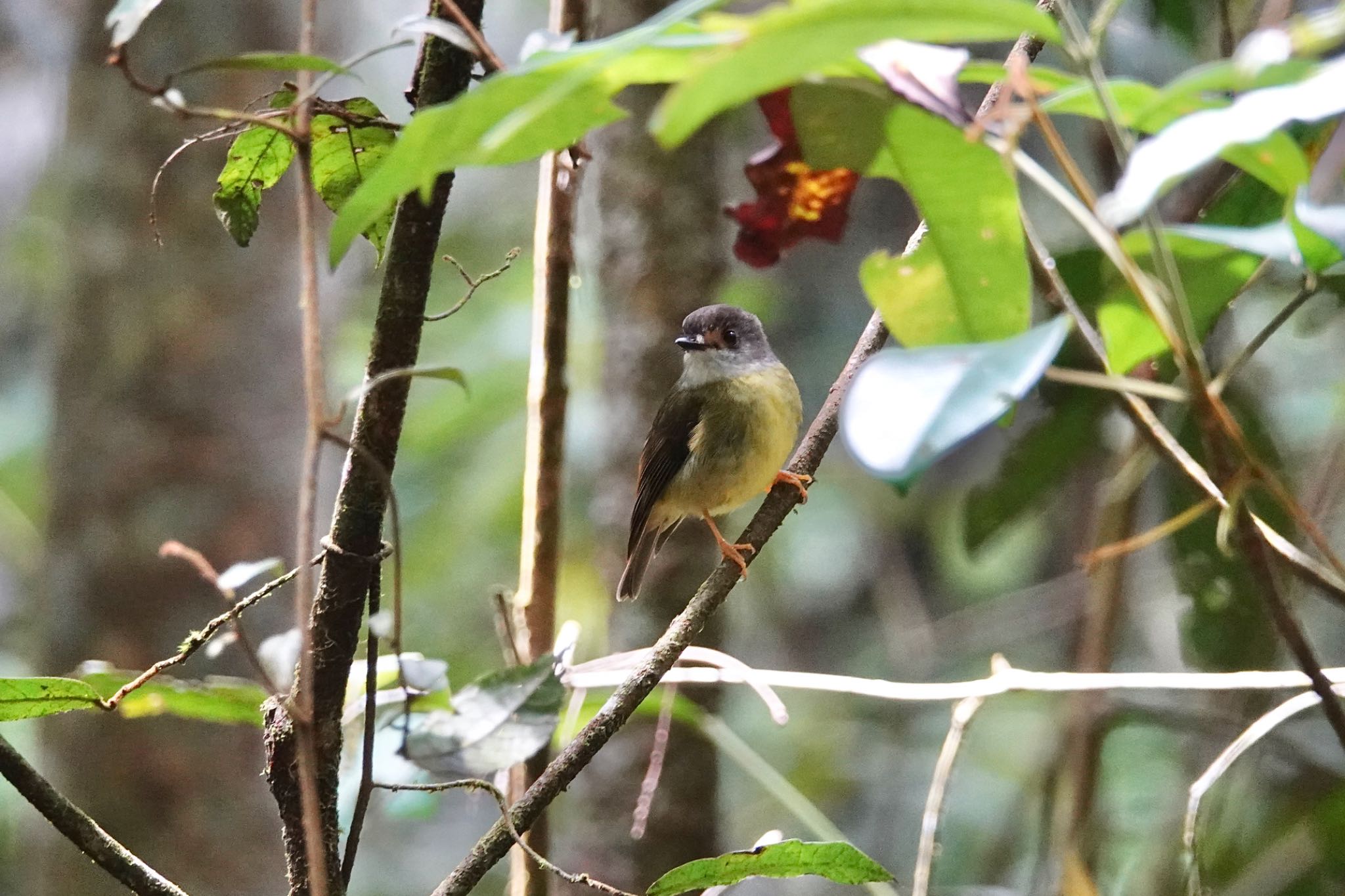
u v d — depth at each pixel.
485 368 13.14
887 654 14.31
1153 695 10.77
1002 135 3.82
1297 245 4.09
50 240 15.28
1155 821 10.37
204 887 9.93
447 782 4.52
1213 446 3.92
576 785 9.30
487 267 14.29
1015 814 11.62
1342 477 8.41
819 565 14.78
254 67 3.96
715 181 9.86
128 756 9.94
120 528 10.28
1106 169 8.20
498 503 12.70
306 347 3.80
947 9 2.88
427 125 3.19
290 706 3.84
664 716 6.36
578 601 12.85
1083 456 8.15
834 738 13.91
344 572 4.11
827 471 14.65
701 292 9.77
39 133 17.61
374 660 4.05
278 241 10.69
